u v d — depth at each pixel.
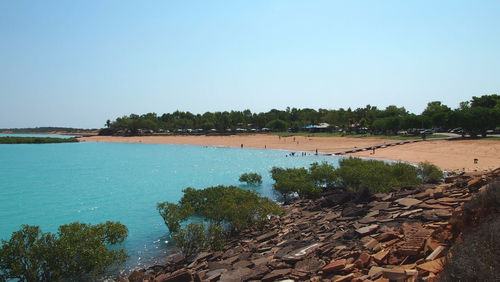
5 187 46.47
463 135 93.88
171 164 73.94
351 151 83.56
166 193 41.41
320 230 17.41
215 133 194.50
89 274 16.25
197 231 17.86
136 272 14.96
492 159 55.91
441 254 9.20
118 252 16.72
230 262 14.70
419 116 118.25
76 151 117.06
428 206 15.57
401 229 12.81
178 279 12.67
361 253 11.27
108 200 37.38
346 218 18.22
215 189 29.50
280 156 86.12
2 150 121.31
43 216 30.69
